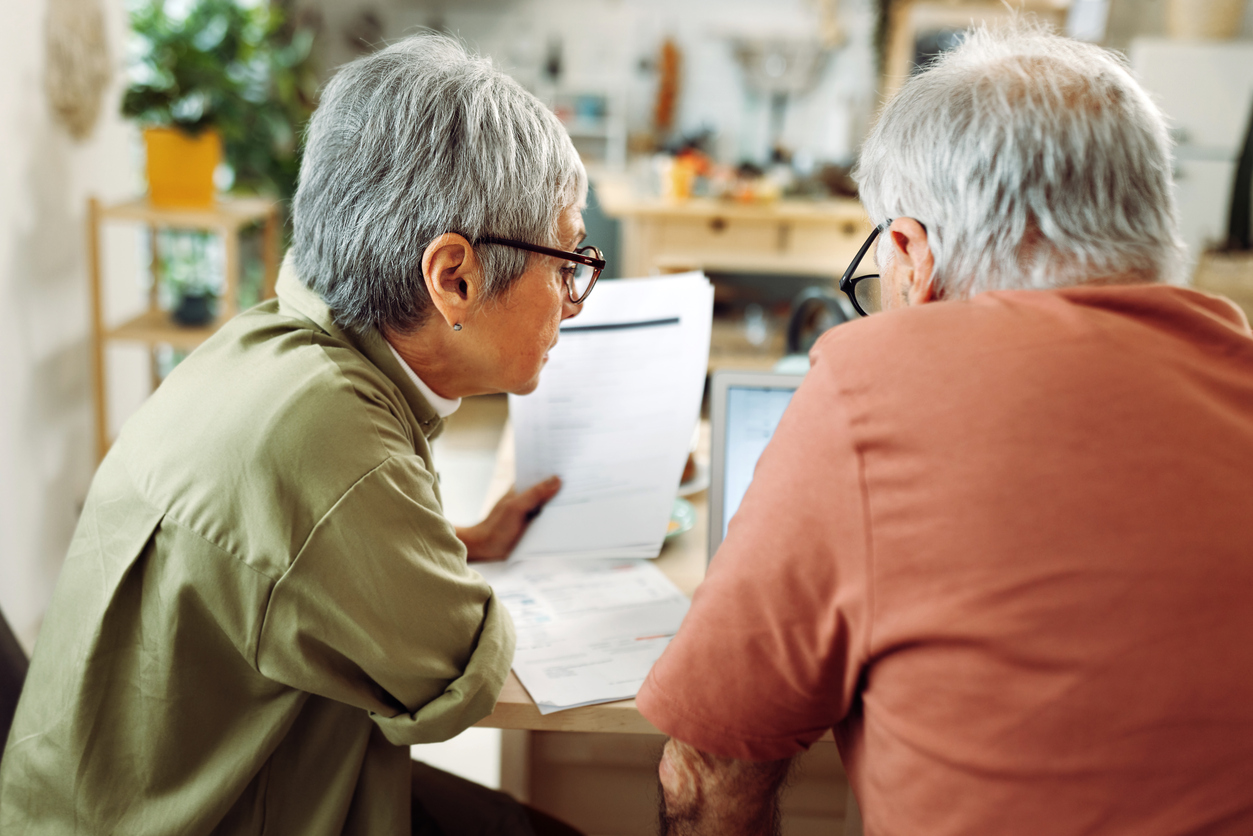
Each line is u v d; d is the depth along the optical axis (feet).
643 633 3.37
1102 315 2.05
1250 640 1.82
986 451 1.94
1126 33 14.75
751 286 15.30
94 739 2.70
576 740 4.92
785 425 2.26
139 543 2.66
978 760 1.93
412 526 2.73
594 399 4.07
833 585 2.12
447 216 2.76
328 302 2.93
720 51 21.21
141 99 8.81
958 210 2.23
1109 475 1.90
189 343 8.82
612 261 14.42
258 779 2.82
